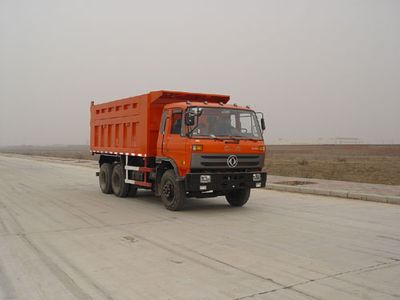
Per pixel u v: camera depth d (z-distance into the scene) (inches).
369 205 483.2
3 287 209.3
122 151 540.4
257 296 194.7
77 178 867.4
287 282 214.4
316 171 1028.5
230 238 313.0
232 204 478.6
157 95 464.1
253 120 451.5
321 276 224.2
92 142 657.6
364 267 241.0
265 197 559.5
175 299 191.9
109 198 547.5
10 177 890.7
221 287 207.2
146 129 475.2
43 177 893.8
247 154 429.7
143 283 213.6
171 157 431.5
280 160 1678.2
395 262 251.3
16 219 391.5
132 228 350.6
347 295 196.2
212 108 424.8
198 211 440.1
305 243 297.7
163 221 382.6
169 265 244.5
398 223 373.1
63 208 458.9
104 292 201.5
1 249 281.6
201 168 406.3
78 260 255.6
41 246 289.6
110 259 257.4
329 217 403.9
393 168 1128.8
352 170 1058.7
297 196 569.6
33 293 200.7
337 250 278.5
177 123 433.1
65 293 200.5
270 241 303.4
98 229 346.6
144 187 505.7
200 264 246.4
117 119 557.9
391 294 197.9
